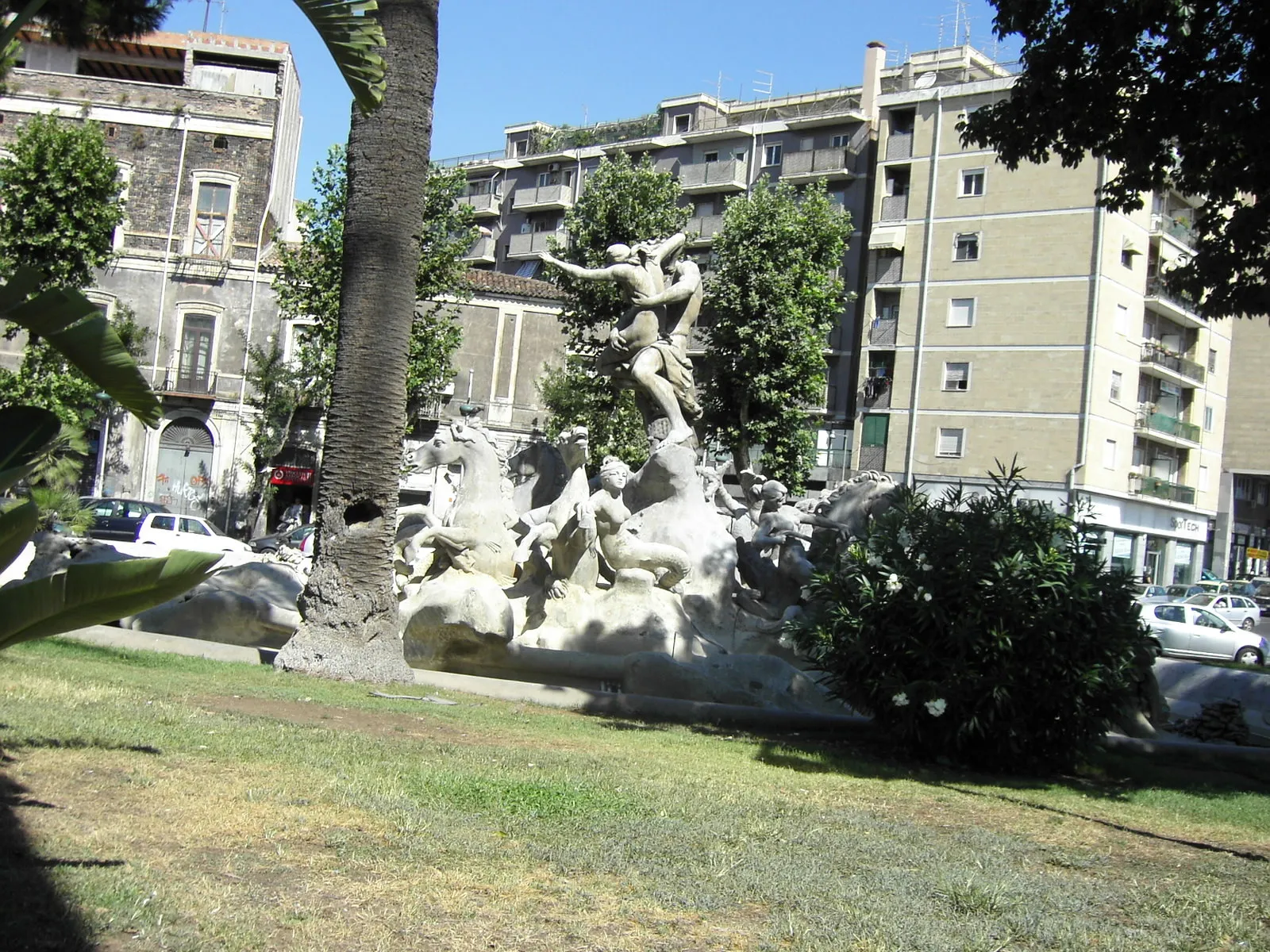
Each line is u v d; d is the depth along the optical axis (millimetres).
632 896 5926
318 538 12797
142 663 12133
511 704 12195
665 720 12297
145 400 5961
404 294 12867
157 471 51656
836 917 5789
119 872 5383
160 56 57469
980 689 10805
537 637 14250
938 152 56719
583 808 7543
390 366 12797
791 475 39438
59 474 15141
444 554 15695
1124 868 7473
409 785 7680
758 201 38719
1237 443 68125
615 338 17297
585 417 40000
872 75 63750
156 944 4645
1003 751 11047
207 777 7312
